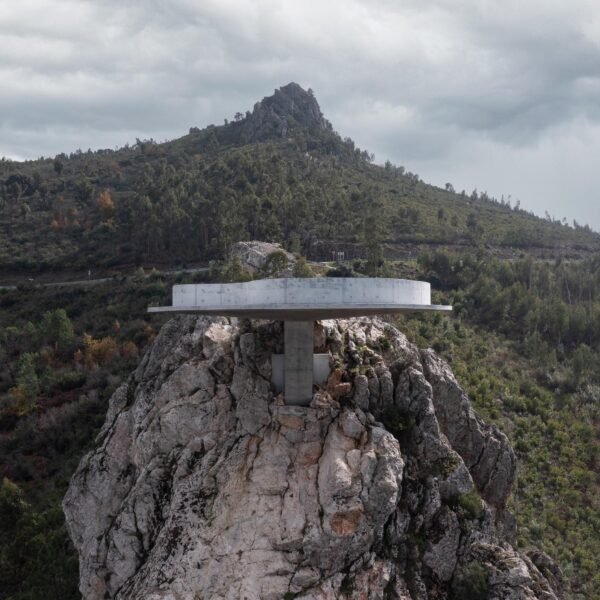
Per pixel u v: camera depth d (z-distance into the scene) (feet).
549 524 181.47
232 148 601.62
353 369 133.49
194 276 318.45
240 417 127.65
